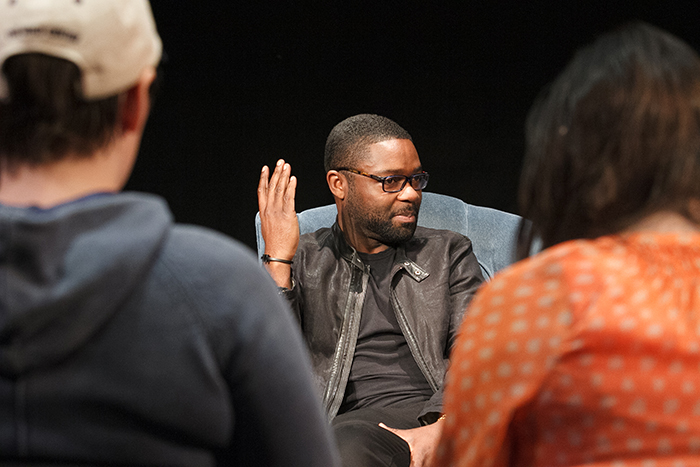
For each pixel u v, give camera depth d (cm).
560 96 111
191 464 94
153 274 91
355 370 300
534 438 100
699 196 102
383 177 304
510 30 599
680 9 577
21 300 84
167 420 91
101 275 86
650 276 96
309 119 611
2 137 92
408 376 297
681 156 100
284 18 601
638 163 102
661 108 101
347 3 601
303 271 317
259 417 98
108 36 92
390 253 319
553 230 111
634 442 92
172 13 594
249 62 604
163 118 605
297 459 100
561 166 109
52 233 86
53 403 87
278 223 302
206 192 614
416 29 604
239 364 94
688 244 100
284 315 100
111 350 89
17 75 89
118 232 90
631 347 92
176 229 98
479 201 616
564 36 595
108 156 98
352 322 304
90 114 93
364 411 280
